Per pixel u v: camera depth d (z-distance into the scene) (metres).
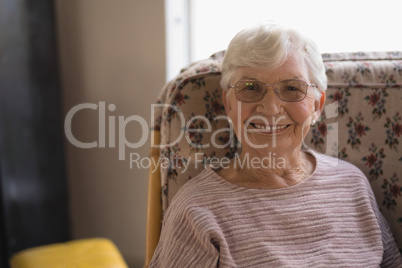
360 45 1.66
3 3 1.80
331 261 1.01
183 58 1.94
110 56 2.03
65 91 2.21
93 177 2.23
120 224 2.22
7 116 1.87
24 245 2.00
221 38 1.87
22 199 1.97
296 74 1.00
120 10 1.94
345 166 1.14
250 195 1.04
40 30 2.00
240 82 1.01
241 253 0.97
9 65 1.86
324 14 1.68
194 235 0.98
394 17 1.59
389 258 1.13
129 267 2.23
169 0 1.85
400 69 1.20
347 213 1.07
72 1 2.06
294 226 1.02
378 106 1.20
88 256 1.33
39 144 2.05
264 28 0.99
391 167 1.21
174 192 1.14
